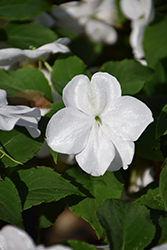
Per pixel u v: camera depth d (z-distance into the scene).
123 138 0.36
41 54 0.41
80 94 0.36
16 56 0.41
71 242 0.35
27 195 0.37
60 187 0.37
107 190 0.38
